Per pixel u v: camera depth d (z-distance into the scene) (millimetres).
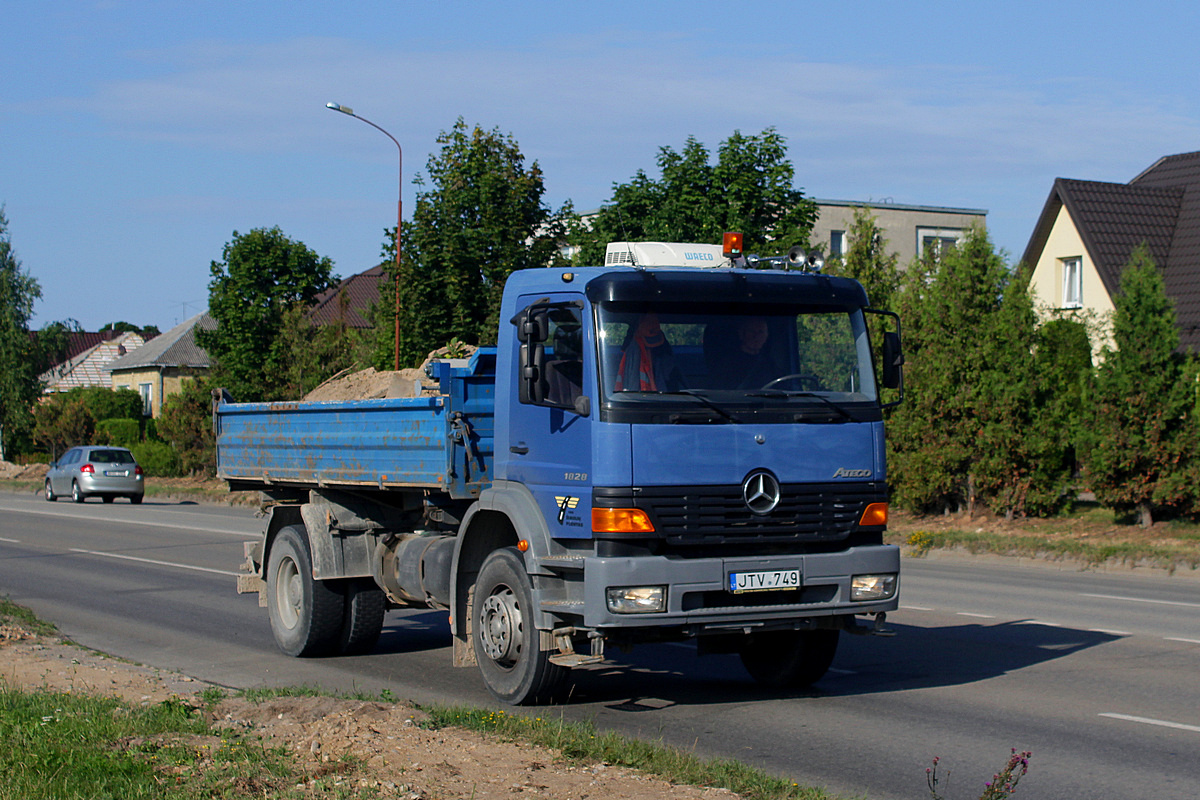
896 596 8016
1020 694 8547
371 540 10461
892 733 7371
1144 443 19359
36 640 10875
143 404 65688
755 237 22141
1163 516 20031
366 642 10617
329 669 10062
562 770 6016
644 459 7422
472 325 23609
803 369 7988
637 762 6180
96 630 12234
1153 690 8656
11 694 7871
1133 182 34906
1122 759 6723
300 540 10570
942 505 23016
